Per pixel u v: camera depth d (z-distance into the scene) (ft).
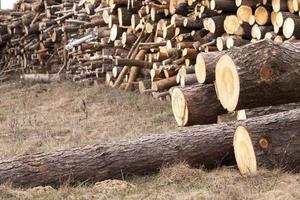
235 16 55.57
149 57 73.92
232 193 31.17
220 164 38.19
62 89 85.97
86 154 36.11
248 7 53.62
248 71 35.37
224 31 58.44
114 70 80.79
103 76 86.43
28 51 109.29
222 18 58.13
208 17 60.34
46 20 100.27
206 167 38.11
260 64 35.19
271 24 52.70
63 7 95.86
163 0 66.95
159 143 37.32
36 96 84.43
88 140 53.31
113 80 82.79
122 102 70.38
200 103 44.75
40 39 103.91
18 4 112.57
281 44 36.14
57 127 61.05
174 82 67.82
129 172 36.47
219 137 37.86
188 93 45.06
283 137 34.65
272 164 34.35
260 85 35.35
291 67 35.32
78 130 58.39
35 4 103.04
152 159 36.78
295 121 35.09
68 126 61.26
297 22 48.42
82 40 87.81
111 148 36.68
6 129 61.16
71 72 95.35
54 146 51.08
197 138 37.70
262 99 36.04
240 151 35.94
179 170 35.60
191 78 59.72
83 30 91.35
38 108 75.61
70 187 34.68
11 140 54.80
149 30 71.15
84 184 35.50
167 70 67.72
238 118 42.68
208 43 59.82
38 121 65.31
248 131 34.60
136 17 74.74
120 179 36.37
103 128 58.90
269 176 33.60
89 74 88.07
